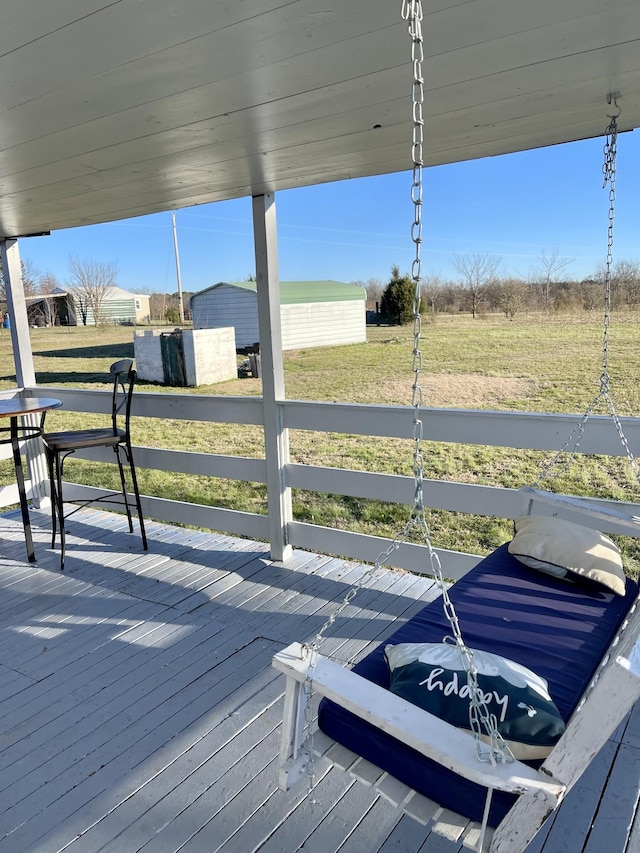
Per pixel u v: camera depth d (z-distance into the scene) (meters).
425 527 1.33
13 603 2.95
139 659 2.44
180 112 1.78
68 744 1.95
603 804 1.64
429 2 1.14
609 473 5.13
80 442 3.35
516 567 2.19
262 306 3.15
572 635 1.71
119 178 2.62
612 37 1.34
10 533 3.96
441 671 1.32
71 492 4.50
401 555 3.06
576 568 2.04
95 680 2.30
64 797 1.73
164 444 7.20
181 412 3.67
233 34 1.26
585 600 1.94
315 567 3.31
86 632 2.66
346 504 5.18
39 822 1.64
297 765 1.34
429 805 1.20
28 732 2.02
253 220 3.08
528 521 2.35
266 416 3.27
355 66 1.47
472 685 1.17
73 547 3.69
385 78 1.56
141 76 1.48
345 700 1.21
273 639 2.57
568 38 1.34
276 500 3.34
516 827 1.07
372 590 3.01
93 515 4.31
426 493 2.93
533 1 1.15
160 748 1.92
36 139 1.99
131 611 2.85
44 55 1.33
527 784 1.03
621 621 1.81
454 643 1.64
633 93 1.73
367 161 2.49
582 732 1.03
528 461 5.61
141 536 3.75
